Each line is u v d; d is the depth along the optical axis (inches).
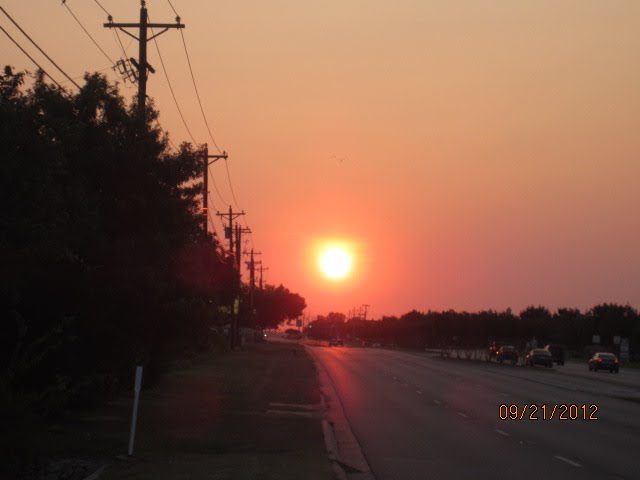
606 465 556.7
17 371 526.9
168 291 797.9
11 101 496.4
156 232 776.9
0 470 467.5
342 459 570.9
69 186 666.2
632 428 796.0
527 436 711.7
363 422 812.6
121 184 757.9
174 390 1045.2
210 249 955.3
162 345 906.7
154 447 580.4
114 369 729.6
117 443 589.6
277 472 488.7
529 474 515.2
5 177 475.2
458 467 541.0
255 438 641.6
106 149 746.8
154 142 786.8
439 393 1212.5
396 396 1144.8
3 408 475.8
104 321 678.5
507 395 1194.0
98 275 666.2
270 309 6673.2
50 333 556.4
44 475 486.9
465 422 819.4
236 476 470.9
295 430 700.0
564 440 687.7
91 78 768.9
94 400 701.9
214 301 1008.9
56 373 621.6
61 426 657.6
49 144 515.5
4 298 557.9
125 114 781.9
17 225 489.4
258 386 1184.8
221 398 975.6
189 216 817.5
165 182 796.0
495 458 581.0
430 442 666.8
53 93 745.0
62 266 627.5
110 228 733.9
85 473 490.6
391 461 566.6
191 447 585.9
